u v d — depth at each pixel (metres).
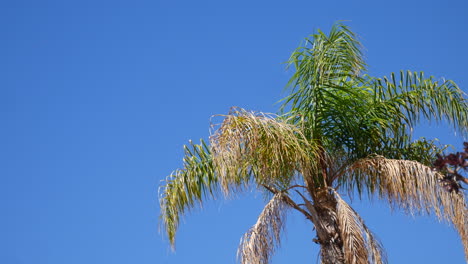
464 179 6.87
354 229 11.71
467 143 6.70
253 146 11.43
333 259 12.27
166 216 13.12
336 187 12.83
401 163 12.09
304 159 12.30
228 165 11.45
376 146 13.39
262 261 11.88
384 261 11.71
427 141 13.45
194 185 13.16
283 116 13.18
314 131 13.00
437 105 12.79
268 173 11.97
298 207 12.72
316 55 12.91
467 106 12.70
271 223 12.16
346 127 13.23
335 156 13.22
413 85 12.95
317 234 12.59
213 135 11.47
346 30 13.24
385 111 13.16
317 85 12.84
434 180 11.68
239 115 11.52
